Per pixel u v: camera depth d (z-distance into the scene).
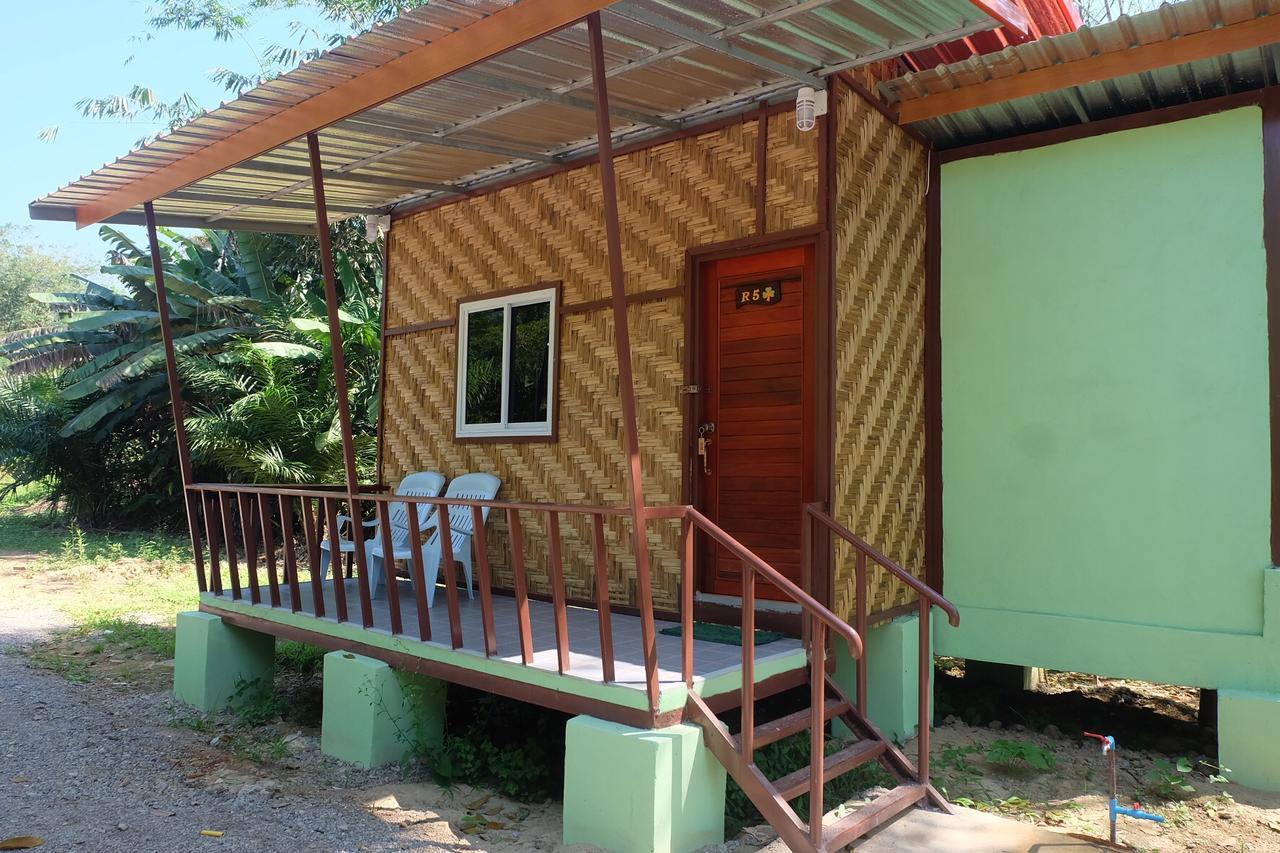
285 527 6.00
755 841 4.03
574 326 6.44
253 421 12.46
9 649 7.83
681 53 4.72
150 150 5.77
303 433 12.56
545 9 3.81
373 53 4.39
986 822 4.21
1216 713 5.63
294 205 7.42
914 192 6.05
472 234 7.20
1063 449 5.73
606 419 6.23
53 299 15.91
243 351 12.78
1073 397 5.71
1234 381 5.24
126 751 5.30
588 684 4.18
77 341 14.95
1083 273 5.70
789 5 4.15
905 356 5.91
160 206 7.14
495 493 6.78
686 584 4.11
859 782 4.80
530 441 6.71
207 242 17.03
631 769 3.81
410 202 7.77
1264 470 5.15
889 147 5.72
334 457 12.84
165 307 6.64
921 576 6.07
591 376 6.32
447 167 6.73
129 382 13.78
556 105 5.38
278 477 12.56
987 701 6.32
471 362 7.25
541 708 5.71
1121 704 6.52
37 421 14.23
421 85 4.39
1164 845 4.10
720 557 5.68
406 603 6.42
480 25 4.06
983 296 6.01
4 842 3.87
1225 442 5.26
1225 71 5.14
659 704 3.95
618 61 4.81
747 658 3.94
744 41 4.53
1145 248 5.51
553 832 4.25
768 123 5.35
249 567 6.31
